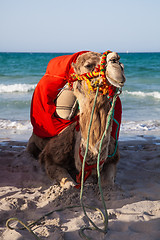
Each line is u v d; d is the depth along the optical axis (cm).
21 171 520
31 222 330
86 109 317
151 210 351
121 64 292
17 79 3042
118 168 552
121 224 317
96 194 409
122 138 848
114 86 299
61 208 360
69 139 416
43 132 491
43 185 460
